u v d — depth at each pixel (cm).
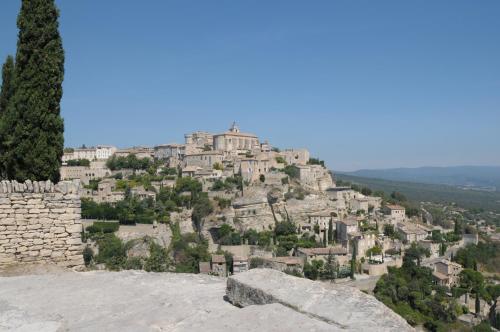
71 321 1257
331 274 11950
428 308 10125
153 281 1719
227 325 1048
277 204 16088
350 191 19600
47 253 2186
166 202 15600
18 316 1298
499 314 10250
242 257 12731
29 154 2455
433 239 16838
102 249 12025
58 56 2550
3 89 2644
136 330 1131
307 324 972
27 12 2484
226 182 17125
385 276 11438
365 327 931
